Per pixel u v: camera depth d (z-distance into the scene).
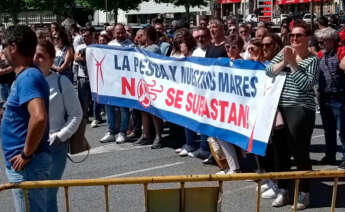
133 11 52.31
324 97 5.92
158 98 6.65
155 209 2.96
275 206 4.83
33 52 3.20
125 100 7.29
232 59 5.25
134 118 7.86
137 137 7.92
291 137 4.59
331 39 5.72
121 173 6.11
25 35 3.13
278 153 4.82
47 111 3.23
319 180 5.50
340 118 5.83
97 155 7.02
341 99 5.79
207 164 6.36
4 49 3.17
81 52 8.61
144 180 2.98
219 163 5.80
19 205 3.17
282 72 4.55
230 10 40.38
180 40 6.63
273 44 5.06
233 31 8.86
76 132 4.01
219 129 5.43
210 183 5.59
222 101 5.37
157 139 7.25
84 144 4.09
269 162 5.16
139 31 7.96
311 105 4.55
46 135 3.29
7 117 3.19
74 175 6.09
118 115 7.86
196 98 5.87
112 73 7.40
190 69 5.95
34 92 3.06
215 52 6.40
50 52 3.83
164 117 6.55
